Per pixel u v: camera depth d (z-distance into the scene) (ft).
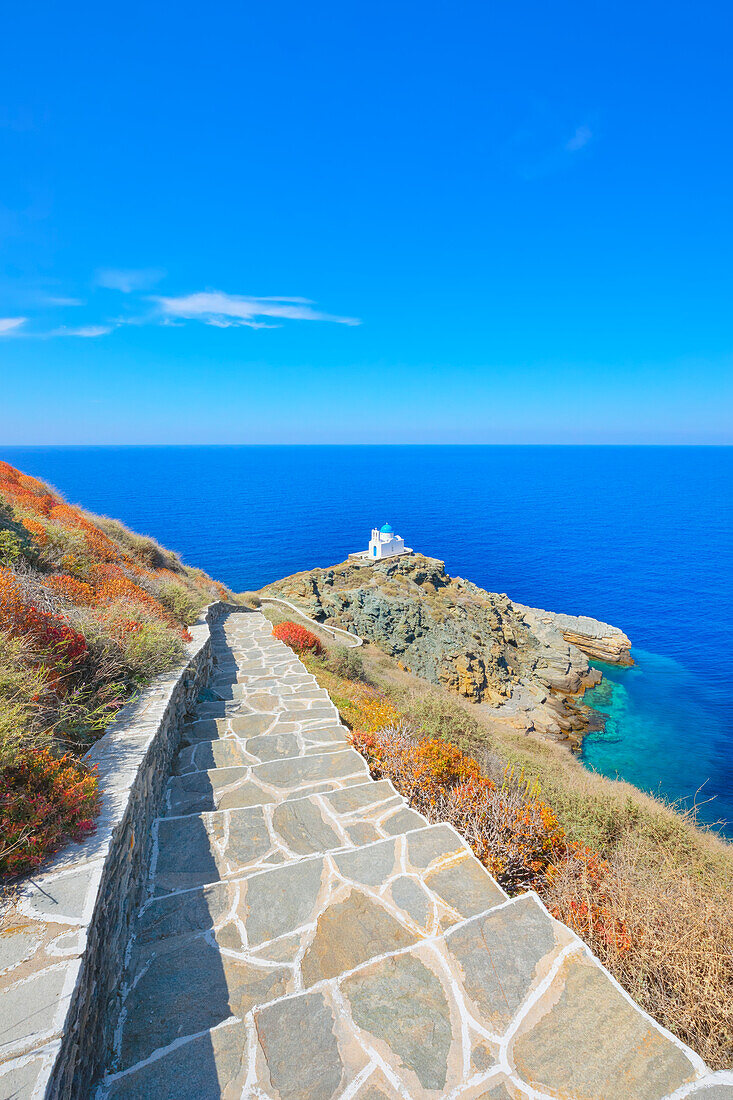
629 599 275.18
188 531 527.40
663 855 21.56
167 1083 8.14
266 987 10.19
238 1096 7.95
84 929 8.35
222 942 11.34
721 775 100.01
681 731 119.96
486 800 18.54
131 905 12.01
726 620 232.94
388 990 9.68
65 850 10.24
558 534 506.89
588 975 10.05
